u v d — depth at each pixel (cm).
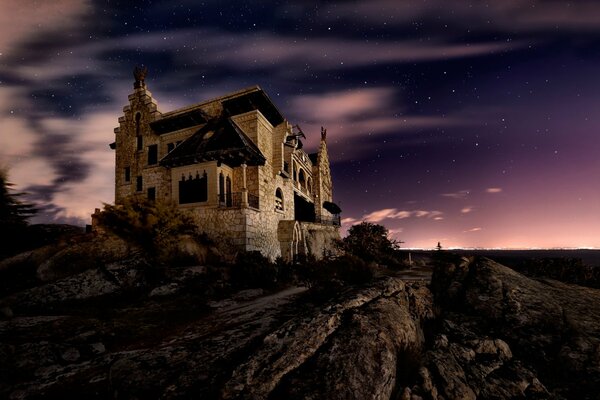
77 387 476
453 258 845
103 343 677
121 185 2314
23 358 564
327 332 442
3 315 857
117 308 953
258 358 407
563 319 595
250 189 1959
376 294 572
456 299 711
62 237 1788
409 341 474
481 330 607
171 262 1377
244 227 1702
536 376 487
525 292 675
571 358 502
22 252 1521
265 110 2197
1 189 1745
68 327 745
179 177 1894
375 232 2734
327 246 2830
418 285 755
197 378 405
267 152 2173
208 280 1223
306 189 3278
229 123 1967
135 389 401
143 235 1441
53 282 1110
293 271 1591
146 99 2320
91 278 1141
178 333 728
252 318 789
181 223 1564
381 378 367
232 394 352
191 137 2031
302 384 357
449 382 430
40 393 462
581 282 998
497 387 448
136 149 2308
